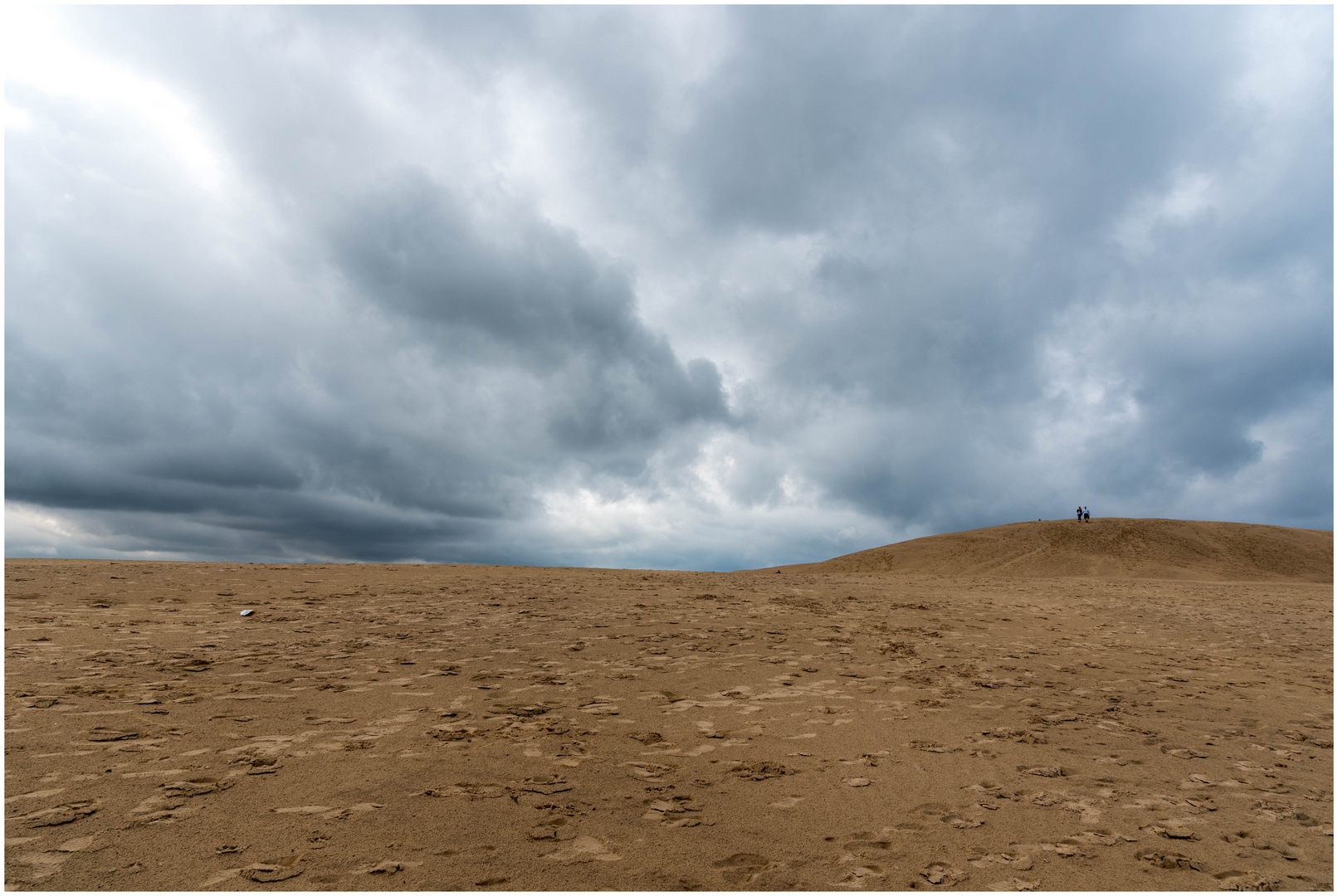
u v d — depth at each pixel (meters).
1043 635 13.08
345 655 8.98
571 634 11.09
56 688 6.73
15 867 3.50
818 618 13.68
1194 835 4.61
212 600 12.98
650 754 5.85
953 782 5.48
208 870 3.57
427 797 4.67
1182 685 9.35
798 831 4.50
